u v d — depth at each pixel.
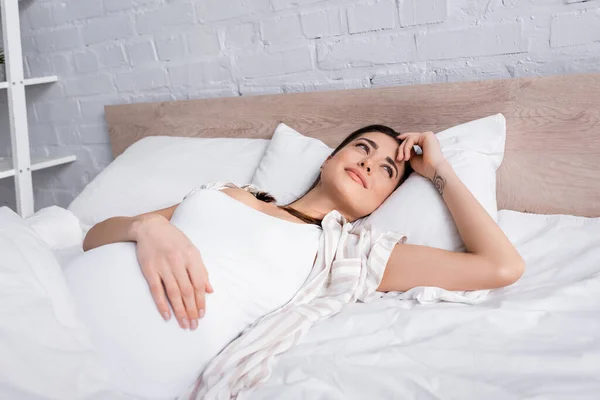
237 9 1.72
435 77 1.50
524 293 0.97
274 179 1.45
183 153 1.67
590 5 1.29
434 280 1.01
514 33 1.38
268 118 1.70
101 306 0.84
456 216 1.07
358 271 1.02
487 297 1.00
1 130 2.37
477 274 0.98
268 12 1.68
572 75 1.28
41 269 0.80
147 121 1.95
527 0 1.34
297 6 1.63
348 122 1.58
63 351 0.71
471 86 1.40
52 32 2.08
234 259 0.95
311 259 1.05
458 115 1.43
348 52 1.60
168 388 0.82
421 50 1.50
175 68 1.90
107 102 2.07
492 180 1.26
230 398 0.77
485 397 0.70
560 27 1.33
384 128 1.31
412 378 0.75
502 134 1.32
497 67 1.42
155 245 0.90
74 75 2.10
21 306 0.71
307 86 1.70
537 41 1.36
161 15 1.86
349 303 1.00
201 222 1.01
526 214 1.31
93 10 1.97
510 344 0.82
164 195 1.55
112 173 1.64
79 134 2.18
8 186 2.41
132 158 1.70
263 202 1.23
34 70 2.18
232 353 0.83
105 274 0.88
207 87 1.87
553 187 1.35
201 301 0.86
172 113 1.88
